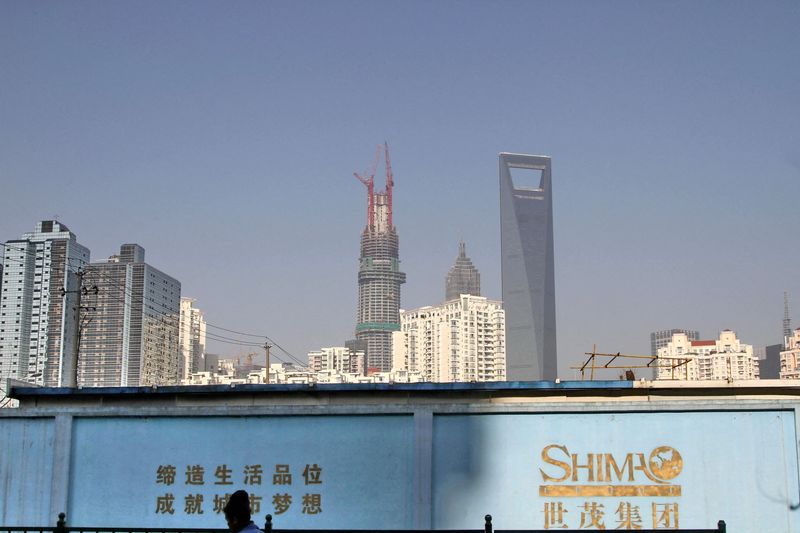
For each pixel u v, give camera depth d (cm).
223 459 2002
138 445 2025
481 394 2016
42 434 2041
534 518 1934
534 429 1970
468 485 1953
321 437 1995
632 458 1950
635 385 1998
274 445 1998
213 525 1977
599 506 1936
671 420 1962
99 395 2061
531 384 2008
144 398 2064
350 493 1964
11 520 2000
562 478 1948
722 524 1354
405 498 1953
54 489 2005
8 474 2025
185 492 1995
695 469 1941
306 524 1959
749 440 1947
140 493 2003
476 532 1368
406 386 2016
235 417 2022
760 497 1923
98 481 2014
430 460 1961
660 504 1933
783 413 1956
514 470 1955
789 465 1933
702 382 1995
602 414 1972
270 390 2044
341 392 2030
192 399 2058
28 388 2062
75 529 1439
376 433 1986
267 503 1977
